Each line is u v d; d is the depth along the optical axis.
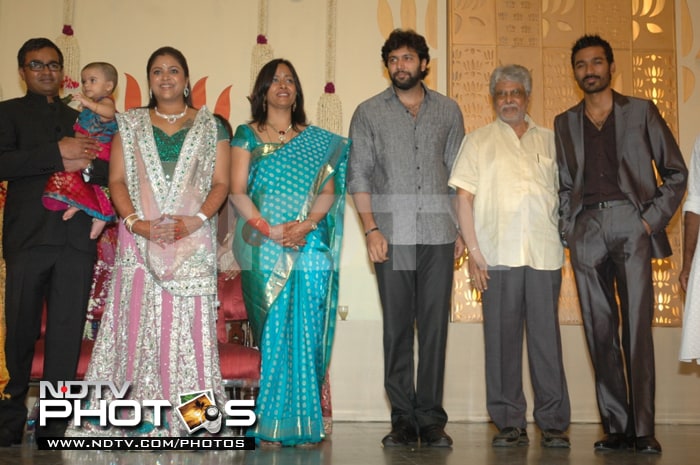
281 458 3.27
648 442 3.69
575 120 3.99
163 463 3.08
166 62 3.63
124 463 3.06
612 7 5.49
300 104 3.88
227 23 5.29
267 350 3.59
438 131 3.91
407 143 3.85
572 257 3.95
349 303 3.75
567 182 3.97
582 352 5.15
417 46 3.90
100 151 3.69
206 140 3.60
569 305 5.18
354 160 3.83
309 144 3.74
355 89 5.34
